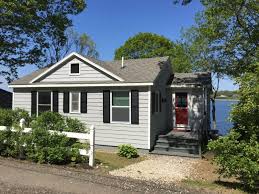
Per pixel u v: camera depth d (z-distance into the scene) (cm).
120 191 884
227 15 1808
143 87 1756
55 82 2014
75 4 3139
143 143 1747
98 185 943
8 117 1434
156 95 1880
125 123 1805
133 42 5338
